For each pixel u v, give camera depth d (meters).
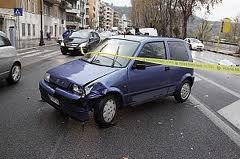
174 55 7.50
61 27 68.94
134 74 6.19
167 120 6.39
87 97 5.38
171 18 51.16
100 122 5.66
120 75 5.92
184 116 6.76
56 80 5.83
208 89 10.38
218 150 5.00
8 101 7.21
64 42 20.27
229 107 7.85
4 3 35.53
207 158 4.69
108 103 5.71
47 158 4.41
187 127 6.02
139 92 6.39
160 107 7.42
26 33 41.72
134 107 7.27
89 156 4.54
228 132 5.88
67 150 4.70
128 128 5.77
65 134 5.30
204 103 8.14
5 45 8.99
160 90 7.04
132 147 4.92
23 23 40.25
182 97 7.95
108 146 4.91
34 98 7.56
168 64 7.11
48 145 4.84
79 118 5.45
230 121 6.61
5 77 8.87
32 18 44.66
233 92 10.12
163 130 5.77
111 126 5.82
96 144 4.96
